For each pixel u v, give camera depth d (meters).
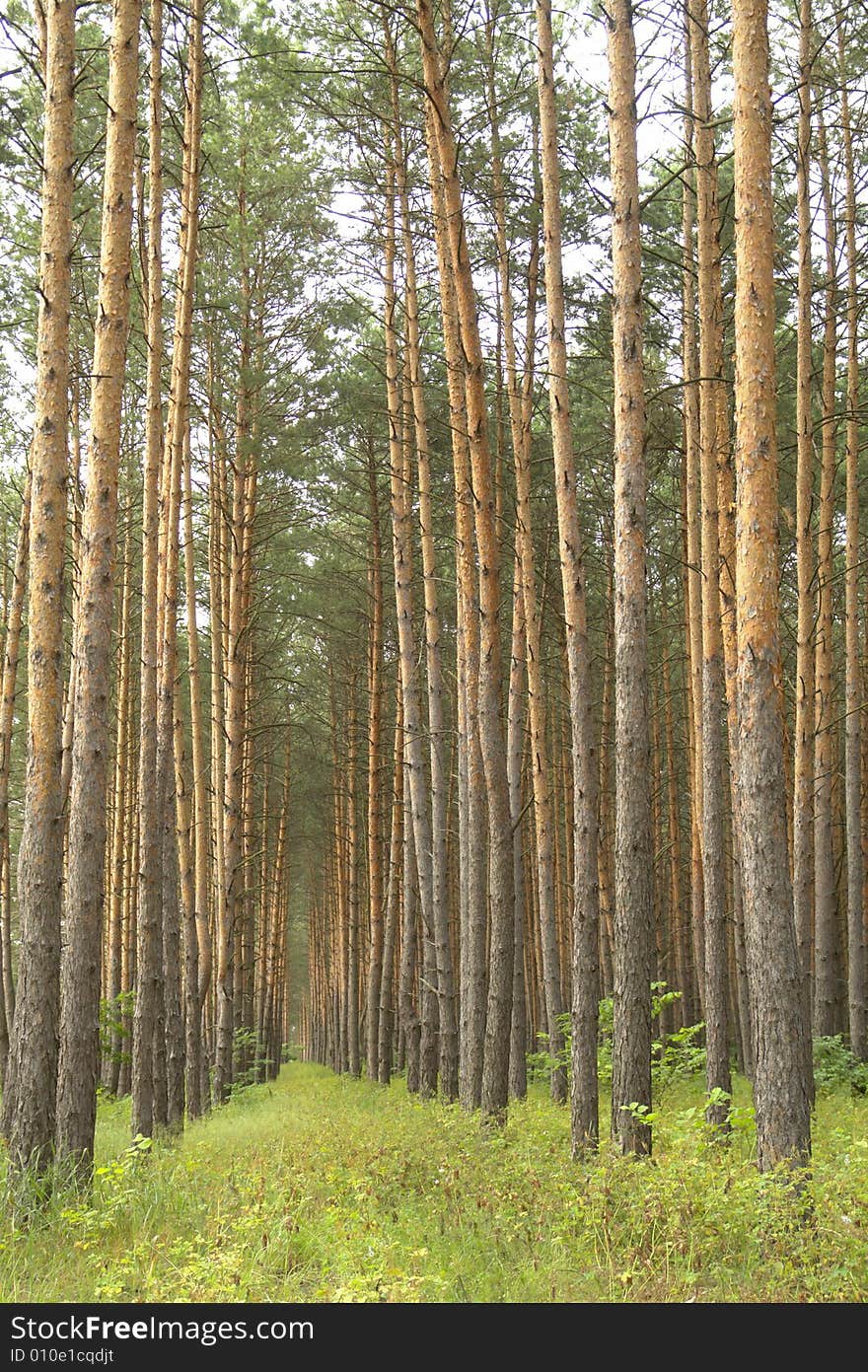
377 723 26.41
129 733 24.19
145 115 17.23
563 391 12.59
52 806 9.22
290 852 41.81
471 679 16.08
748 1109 8.23
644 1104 9.35
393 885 27.14
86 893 9.55
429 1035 20.44
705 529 12.83
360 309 20.81
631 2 10.37
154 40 14.04
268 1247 7.24
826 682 17.55
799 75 15.44
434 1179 9.71
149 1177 9.47
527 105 17.56
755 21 8.34
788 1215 6.95
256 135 18.92
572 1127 10.63
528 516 17.11
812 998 18.58
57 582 9.41
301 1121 16.42
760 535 8.09
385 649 28.33
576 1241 7.34
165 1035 16.08
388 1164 10.48
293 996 100.81
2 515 22.50
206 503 21.55
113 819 26.14
